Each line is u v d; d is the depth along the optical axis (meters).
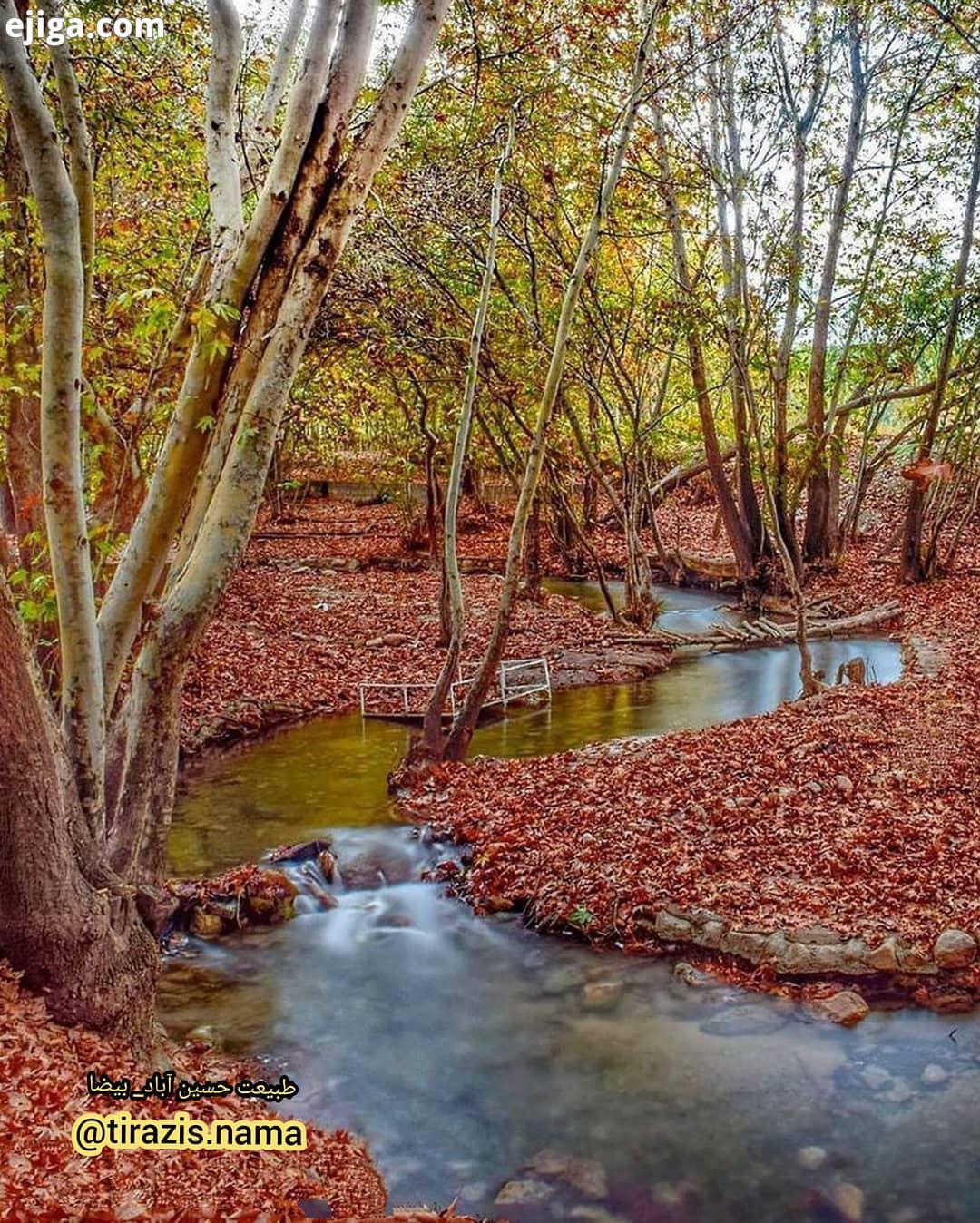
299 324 4.88
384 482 32.44
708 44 14.45
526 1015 6.42
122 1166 3.90
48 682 6.00
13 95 3.97
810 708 12.52
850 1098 5.39
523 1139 5.12
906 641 17.28
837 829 8.43
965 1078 5.52
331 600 21.56
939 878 7.48
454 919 7.92
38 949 4.48
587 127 15.20
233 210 5.12
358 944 7.53
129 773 5.02
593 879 7.95
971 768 9.55
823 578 24.19
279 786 11.09
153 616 4.92
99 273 8.50
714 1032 6.12
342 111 4.94
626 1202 4.64
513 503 35.03
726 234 19.12
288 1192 4.31
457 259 15.25
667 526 32.09
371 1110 5.38
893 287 21.12
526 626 19.41
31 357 8.17
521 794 10.05
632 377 22.69
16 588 6.47
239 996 6.71
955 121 20.22
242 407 4.85
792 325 20.47
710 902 7.42
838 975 6.60
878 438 29.88
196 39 10.12
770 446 21.19
